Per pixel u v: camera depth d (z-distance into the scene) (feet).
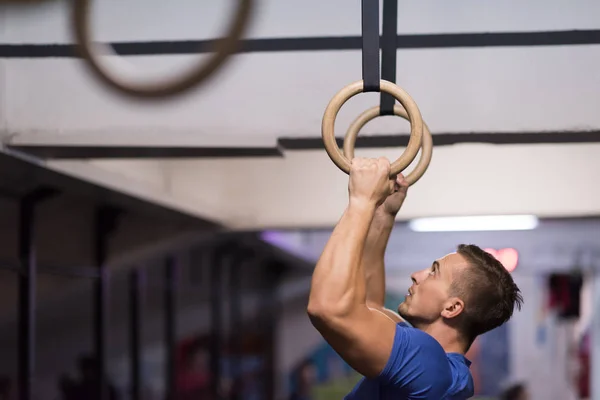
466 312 6.17
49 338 15.66
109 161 13.91
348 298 5.18
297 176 18.49
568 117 8.54
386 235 6.84
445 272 6.23
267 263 41.60
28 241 14.35
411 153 5.44
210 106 9.07
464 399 5.95
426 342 5.55
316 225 18.37
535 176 17.63
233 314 32.30
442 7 8.61
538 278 47.93
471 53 8.63
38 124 9.47
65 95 9.45
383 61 7.36
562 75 8.55
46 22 9.03
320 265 5.24
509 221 21.36
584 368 43.29
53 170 11.81
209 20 8.63
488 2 8.59
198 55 8.64
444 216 17.83
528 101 8.57
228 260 31.68
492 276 6.18
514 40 8.56
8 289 13.96
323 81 8.80
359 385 6.13
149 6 8.63
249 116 8.95
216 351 28.45
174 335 23.67
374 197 5.38
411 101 5.43
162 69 8.63
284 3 8.66
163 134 9.24
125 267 18.86
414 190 17.95
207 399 27.50
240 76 8.93
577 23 8.47
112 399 18.40
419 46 8.64
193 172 18.15
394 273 41.63
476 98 8.62
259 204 18.43
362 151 15.31
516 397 34.71
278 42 8.66
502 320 6.28
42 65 9.43
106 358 17.85
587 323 42.63
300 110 8.86
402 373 5.45
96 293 17.79
